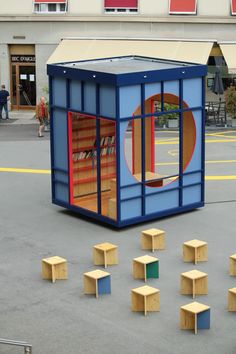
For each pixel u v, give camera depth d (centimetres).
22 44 3719
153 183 1894
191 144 1867
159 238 1630
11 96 3816
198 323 1248
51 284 1453
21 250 1645
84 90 1769
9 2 3653
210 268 1526
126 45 3531
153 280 1463
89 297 1390
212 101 3638
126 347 1195
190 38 3575
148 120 1995
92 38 3606
